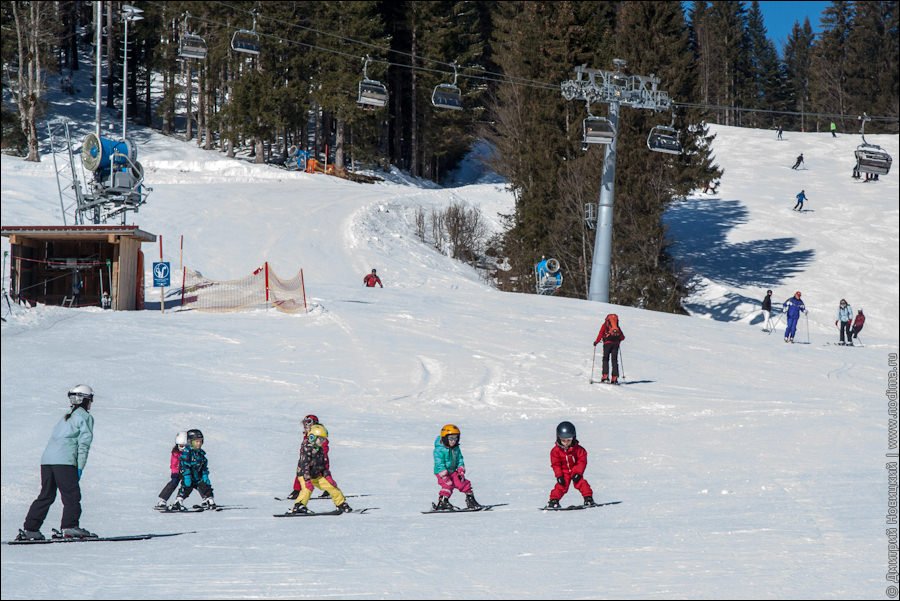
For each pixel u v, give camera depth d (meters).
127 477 18.17
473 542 10.77
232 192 77.81
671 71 71.81
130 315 39.06
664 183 68.06
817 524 11.02
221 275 56.69
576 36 75.44
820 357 36.66
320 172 95.00
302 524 13.11
